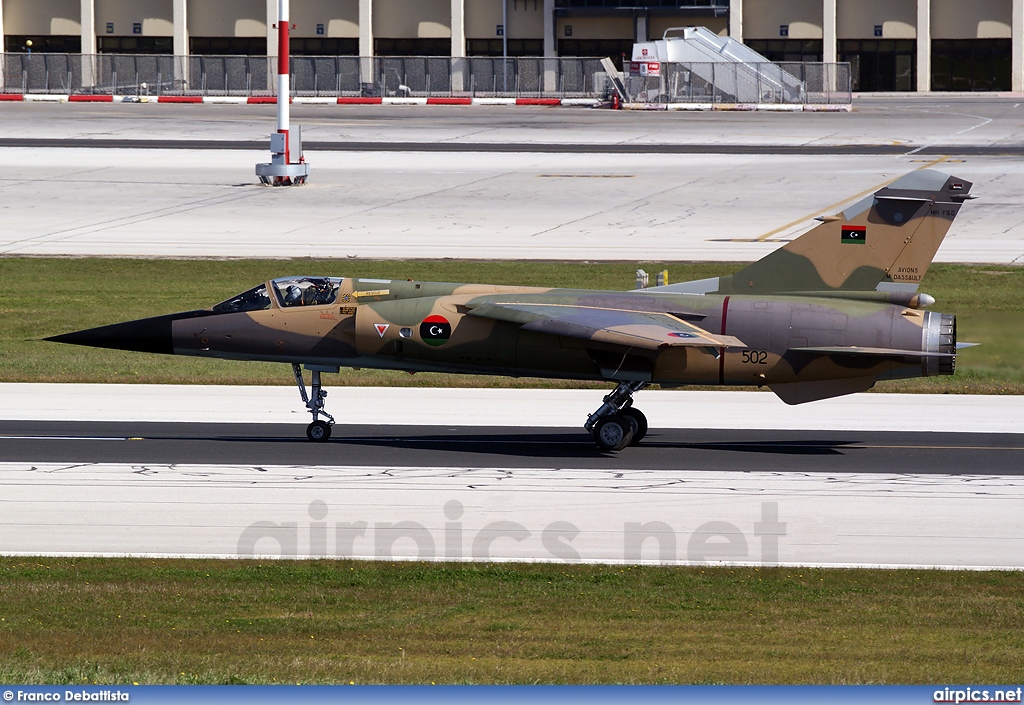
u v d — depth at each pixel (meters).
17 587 52.50
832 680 42.34
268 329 83.69
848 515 65.81
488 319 81.56
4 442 80.69
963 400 100.88
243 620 48.75
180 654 44.50
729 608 51.12
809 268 83.19
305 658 44.16
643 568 56.66
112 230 172.75
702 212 185.00
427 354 82.38
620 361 80.31
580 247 162.88
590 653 45.12
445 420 91.06
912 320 79.81
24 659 43.72
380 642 46.22
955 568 57.06
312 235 170.12
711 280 85.19
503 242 165.88
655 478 73.56
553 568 56.50
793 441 84.69
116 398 97.81
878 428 89.44
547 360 81.38
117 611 49.59
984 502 68.69
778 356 80.06
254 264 152.88
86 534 61.03
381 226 176.12
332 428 87.62
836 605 51.59
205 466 75.06
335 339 83.19
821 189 199.00
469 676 42.28
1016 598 52.59
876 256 82.12
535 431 87.44
